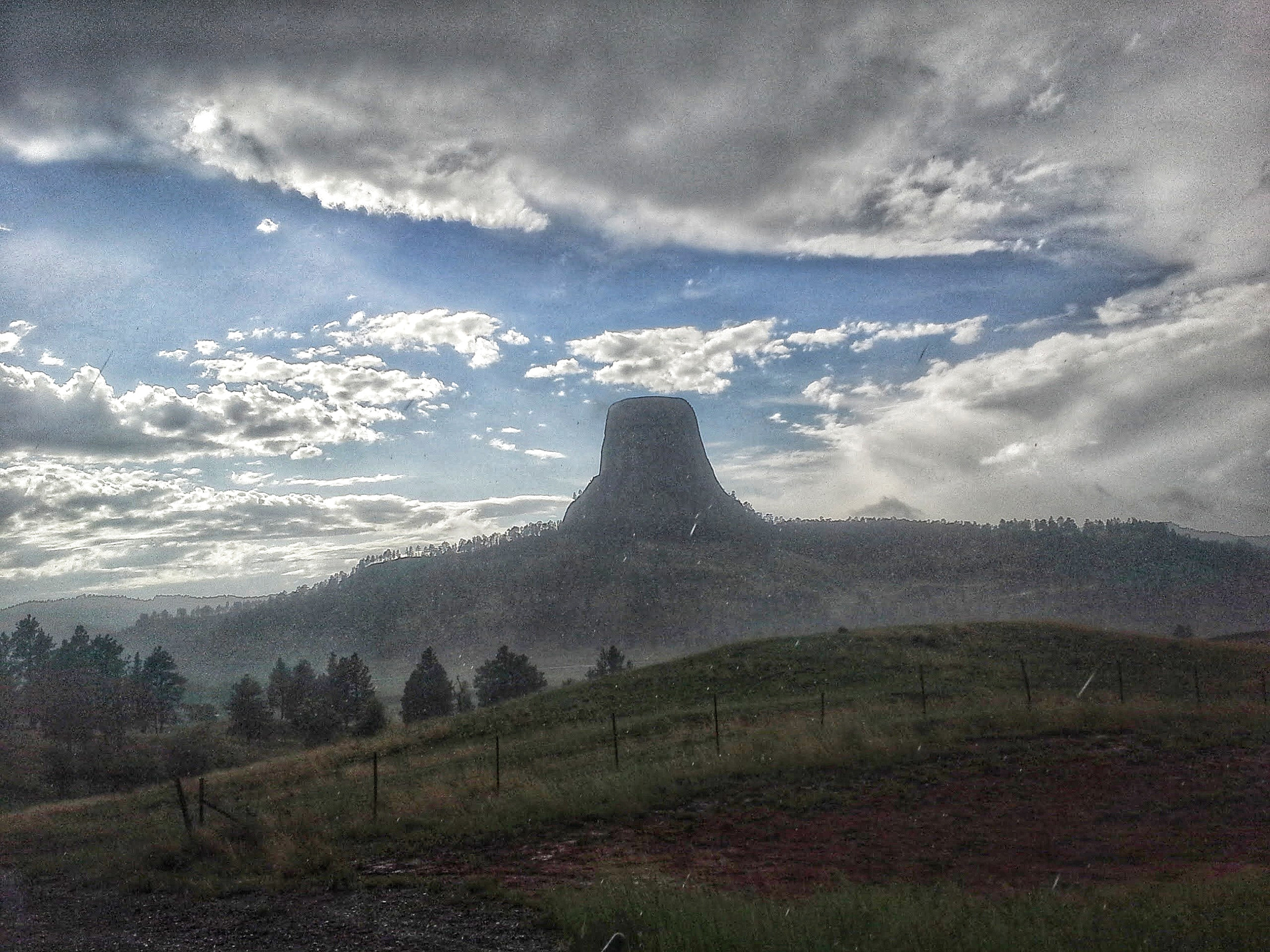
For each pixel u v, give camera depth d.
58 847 18.75
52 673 93.00
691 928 8.16
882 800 16.80
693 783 18.34
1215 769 18.30
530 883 11.98
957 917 8.48
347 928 10.10
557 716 36.34
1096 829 14.36
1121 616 193.38
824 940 7.80
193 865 14.16
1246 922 8.13
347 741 40.03
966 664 38.38
